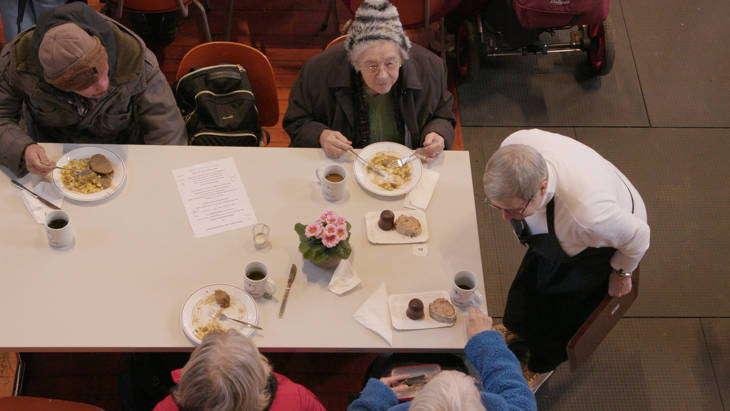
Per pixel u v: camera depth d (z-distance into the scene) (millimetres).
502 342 1828
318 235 1961
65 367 2627
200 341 1889
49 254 2037
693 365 2887
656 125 3672
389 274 2094
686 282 3125
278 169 2326
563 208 1897
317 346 1924
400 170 2348
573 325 2371
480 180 3393
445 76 2570
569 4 3074
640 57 3941
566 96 3748
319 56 2484
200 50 2613
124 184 2230
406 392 1992
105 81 2133
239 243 2125
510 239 3209
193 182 2262
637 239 1908
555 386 2793
